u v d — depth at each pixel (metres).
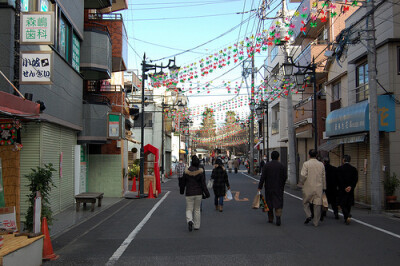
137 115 19.83
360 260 6.31
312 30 24.31
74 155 15.45
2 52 9.23
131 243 7.89
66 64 13.51
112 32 18.16
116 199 17.84
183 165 18.84
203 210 12.91
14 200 9.27
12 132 8.89
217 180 12.66
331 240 7.90
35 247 6.18
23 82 9.09
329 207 13.80
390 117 13.76
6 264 5.15
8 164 9.39
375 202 12.62
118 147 18.83
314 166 9.65
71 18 14.12
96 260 6.57
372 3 13.13
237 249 7.16
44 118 10.91
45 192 7.49
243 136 61.47
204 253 6.89
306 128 24.06
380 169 14.06
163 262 6.32
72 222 10.97
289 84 19.95
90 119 16.23
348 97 17.55
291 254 6.74
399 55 13.94
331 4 14.41
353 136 15.89
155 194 18.48
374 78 13.03
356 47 16.44
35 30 9.14
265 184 10.03
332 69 20.55
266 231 8.96
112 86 20.30
